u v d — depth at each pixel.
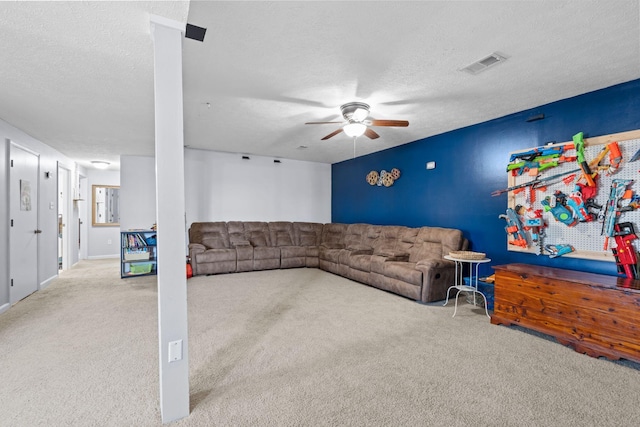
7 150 3.77
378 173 5.82
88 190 7.64
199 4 1.77
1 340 2.66
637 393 1.91
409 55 2.36
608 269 2.84
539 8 1.82
